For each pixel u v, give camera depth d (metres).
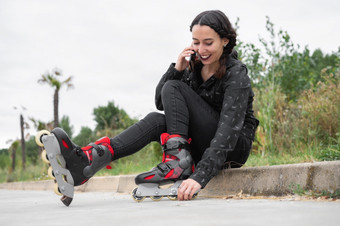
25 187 8.33
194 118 2.36
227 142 2.16
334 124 4.31
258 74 5.92
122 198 2.90
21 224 1.46
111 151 2.21
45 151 2.07
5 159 20.12
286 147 4.57
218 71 2.26
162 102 2.33
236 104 2.21
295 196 2.11
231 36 2.25
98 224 1.34
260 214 1.40
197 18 2.27
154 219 1.39
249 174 2.43
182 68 2.42
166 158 2.24
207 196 2.56
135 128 2.30
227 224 1.21
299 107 4.90
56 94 14.30
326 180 2.03
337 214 1.33
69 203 2.18
